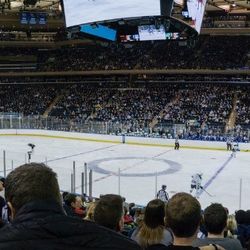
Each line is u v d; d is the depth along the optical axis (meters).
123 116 49.62
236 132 39.62
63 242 1.69
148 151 36.19
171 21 16.62
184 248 2.47
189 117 46.69
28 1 41.50
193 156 33.59
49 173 1.87
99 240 1.73
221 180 24.73
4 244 1.65
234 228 6.82
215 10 49.44
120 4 16.30
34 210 1.76
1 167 25.91
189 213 2.62
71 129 45.34
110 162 30.41
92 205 5.27
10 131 47.25
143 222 4.00
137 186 23.02
